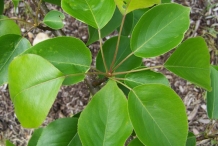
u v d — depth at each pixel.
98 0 0.55
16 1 0.66
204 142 1.15
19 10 1.28
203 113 1.23
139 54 0.55
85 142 0.52
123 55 0.65
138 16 0.73
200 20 1.31
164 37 0.54
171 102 0.51
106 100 0.52
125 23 0.71
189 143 0.67
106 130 0.52
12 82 0.49
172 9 0.54
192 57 0.53
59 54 0.53
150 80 0.56
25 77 0.49
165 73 1.25
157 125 0.51
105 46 0.65
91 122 0.52
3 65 0.60
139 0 0.53
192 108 1.24
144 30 0.55
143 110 0.52
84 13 0.55
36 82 0.49
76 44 0.53
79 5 0.55
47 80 0.49
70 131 0.62
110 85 0.53
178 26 0.54
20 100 0.49
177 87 1.25
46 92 0.49
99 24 0.55
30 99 0.49
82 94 1.25
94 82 0.66
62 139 0.61
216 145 1.15
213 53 1.27
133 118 0.50
